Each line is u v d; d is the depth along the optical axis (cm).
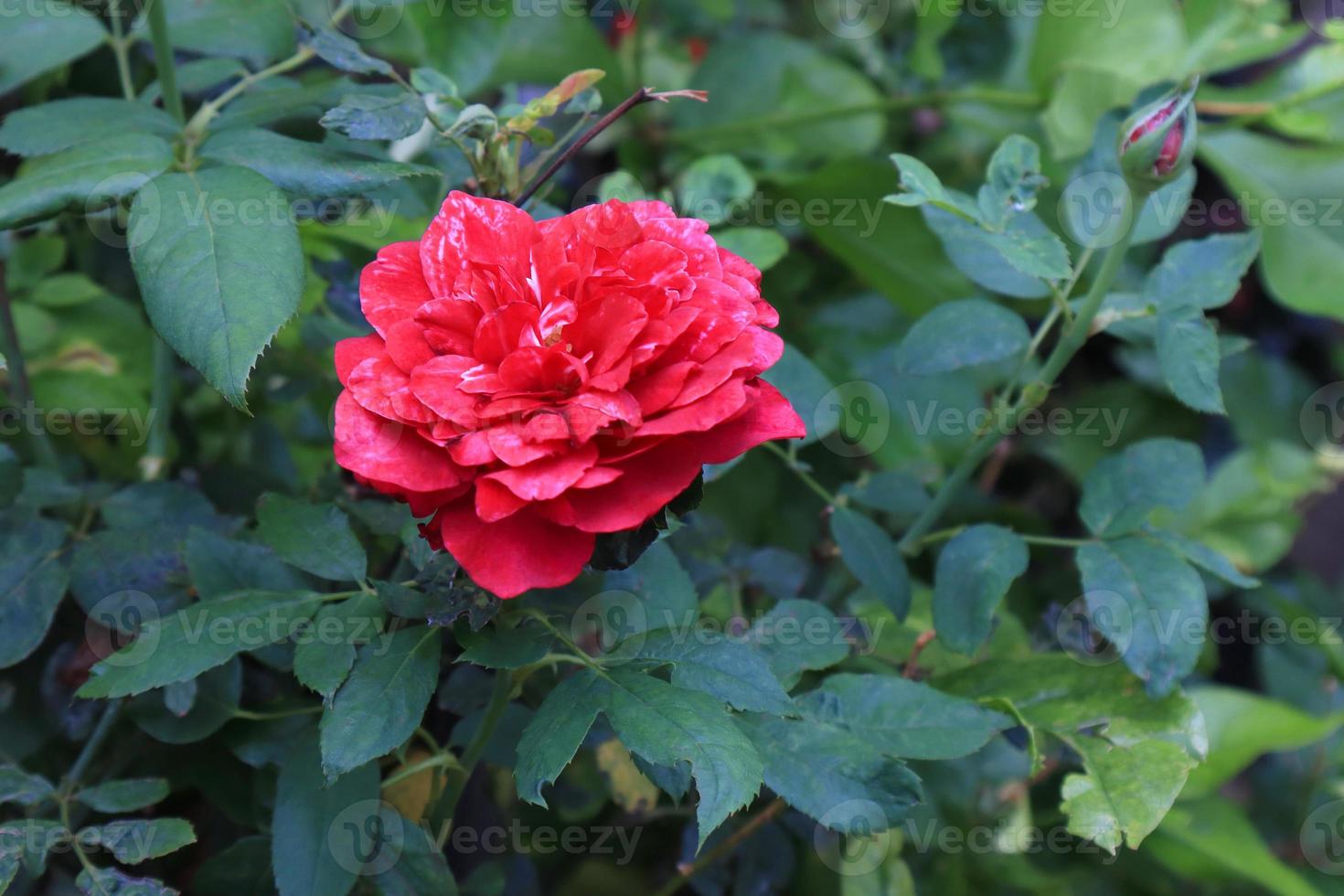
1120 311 59
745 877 63
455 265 52
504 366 50
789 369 61
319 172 56
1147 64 72
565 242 52
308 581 58
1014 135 59
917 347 60
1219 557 59
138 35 63
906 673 63
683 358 50
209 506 62
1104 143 61
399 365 51
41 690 62
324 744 52
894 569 61
